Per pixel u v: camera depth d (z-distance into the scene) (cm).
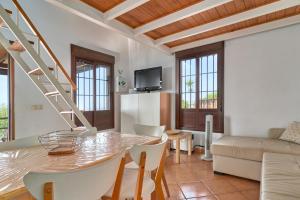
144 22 320
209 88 414
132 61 555
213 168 298
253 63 357
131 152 119
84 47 437
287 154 236
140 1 244
